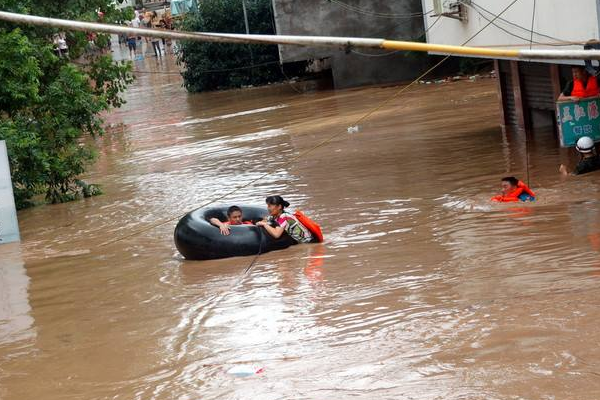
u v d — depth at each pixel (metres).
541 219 13.40
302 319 10.26
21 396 8.98
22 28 21.38
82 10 22.77
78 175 24.05
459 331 9.13
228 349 9.61
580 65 15.49
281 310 10.72
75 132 21.52
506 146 20.19
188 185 21.25
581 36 14.41
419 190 16.86
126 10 24.03
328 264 12.60
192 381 8.81
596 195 14.51
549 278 10.45
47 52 21.42
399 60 38.34
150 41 63.38
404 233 13.79
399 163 19.95
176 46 51.06
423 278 11.22
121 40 64.19
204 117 35.62
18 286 13.66
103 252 15.47
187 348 9.83
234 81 45.91
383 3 37.53
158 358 9.62
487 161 18.77
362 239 13.80
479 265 11.43
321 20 37.56
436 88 33.72
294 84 43.78
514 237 12.56
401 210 15.41
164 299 11.93
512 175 17.03
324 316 10.25
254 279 12.30
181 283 12.65
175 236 14.10
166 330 10.58
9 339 10.95
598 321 8.84
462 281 10.84
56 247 16.39
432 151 20.83
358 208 16.02
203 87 46.22
